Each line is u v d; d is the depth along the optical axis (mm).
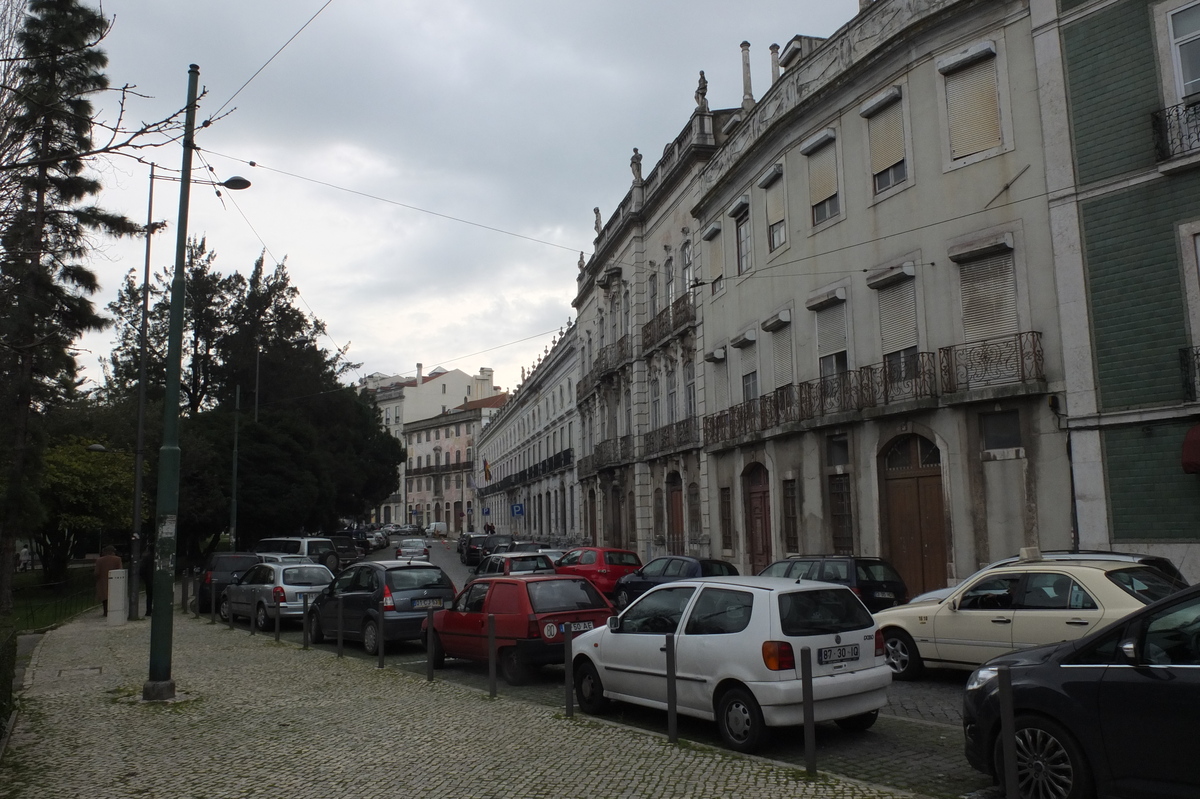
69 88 9820
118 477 33656
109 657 15469
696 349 29188
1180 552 14031
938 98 18234
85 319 23766
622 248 38250
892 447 19266
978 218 17391
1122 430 14875
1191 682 5332
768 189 24109
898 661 11414
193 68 11898
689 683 8461
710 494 27734
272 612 19141
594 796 6617
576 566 23578
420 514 115062
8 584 25422
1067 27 15992
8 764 8172
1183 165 14125
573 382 51156
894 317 19234
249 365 49125
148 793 7184
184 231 12172
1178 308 14312
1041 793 5949
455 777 7297
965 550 17188
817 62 21734
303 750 8430
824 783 6730
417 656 15273
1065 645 6199
